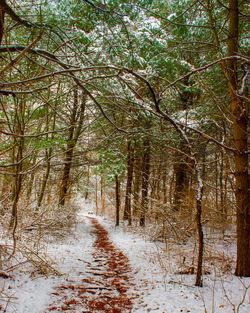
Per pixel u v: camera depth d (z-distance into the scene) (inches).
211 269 212.4
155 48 263.3
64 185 485.4
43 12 174.4
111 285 184.9
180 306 145.9
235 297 154.9
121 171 471.2
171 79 321.7
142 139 366.0
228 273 199.3
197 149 327.0
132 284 188.2
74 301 151.0
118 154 466.3
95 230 540.7
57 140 263.7
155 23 277.4
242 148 206.8
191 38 285.1
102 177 605.0
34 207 319.9
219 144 160.7
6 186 256.7
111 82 205.8
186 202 368.5
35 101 239.6
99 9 130.6
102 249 325.1
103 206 1003.9
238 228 199.3
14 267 177.6
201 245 175.6
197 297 157.9
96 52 177.6
